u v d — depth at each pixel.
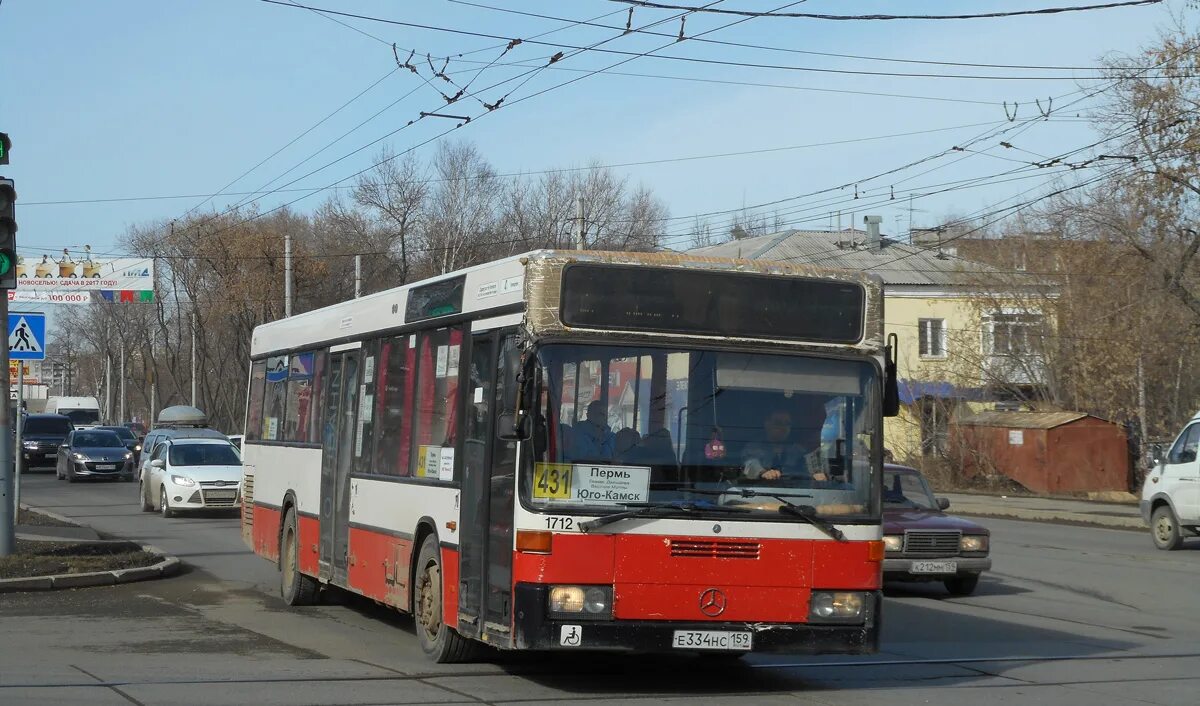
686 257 8.48
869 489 8.52
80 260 46.53
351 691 8.44
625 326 8.27
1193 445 21.77
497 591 8.37
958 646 11.38
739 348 8.45
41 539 17.83
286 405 14.85
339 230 60.97
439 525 9.66
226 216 59.06
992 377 44.94
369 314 12.09
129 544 17.58
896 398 8.74
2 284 14.98
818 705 8.27
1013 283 44.66
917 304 53.06
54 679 8.77
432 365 10.22
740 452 8.32
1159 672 9.88
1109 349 40.16
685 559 8.08
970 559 15.37
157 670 9.22
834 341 8.64
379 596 11.01
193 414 49.81
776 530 8.24
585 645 7.89
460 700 8.19
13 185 14.90
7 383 15.38
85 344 120.25
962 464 43.84
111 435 43.41
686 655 10.48
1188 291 36.06
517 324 8.46
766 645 8.16
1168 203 33.22
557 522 7.95
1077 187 34.34
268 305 59.84
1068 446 40.84
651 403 8.24
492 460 8.69
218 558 18.72
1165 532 22.05
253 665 9.54
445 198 56.78
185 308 73.62
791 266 8.64
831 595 8.31
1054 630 12.56
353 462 12.04
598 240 54.16
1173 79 31.81
